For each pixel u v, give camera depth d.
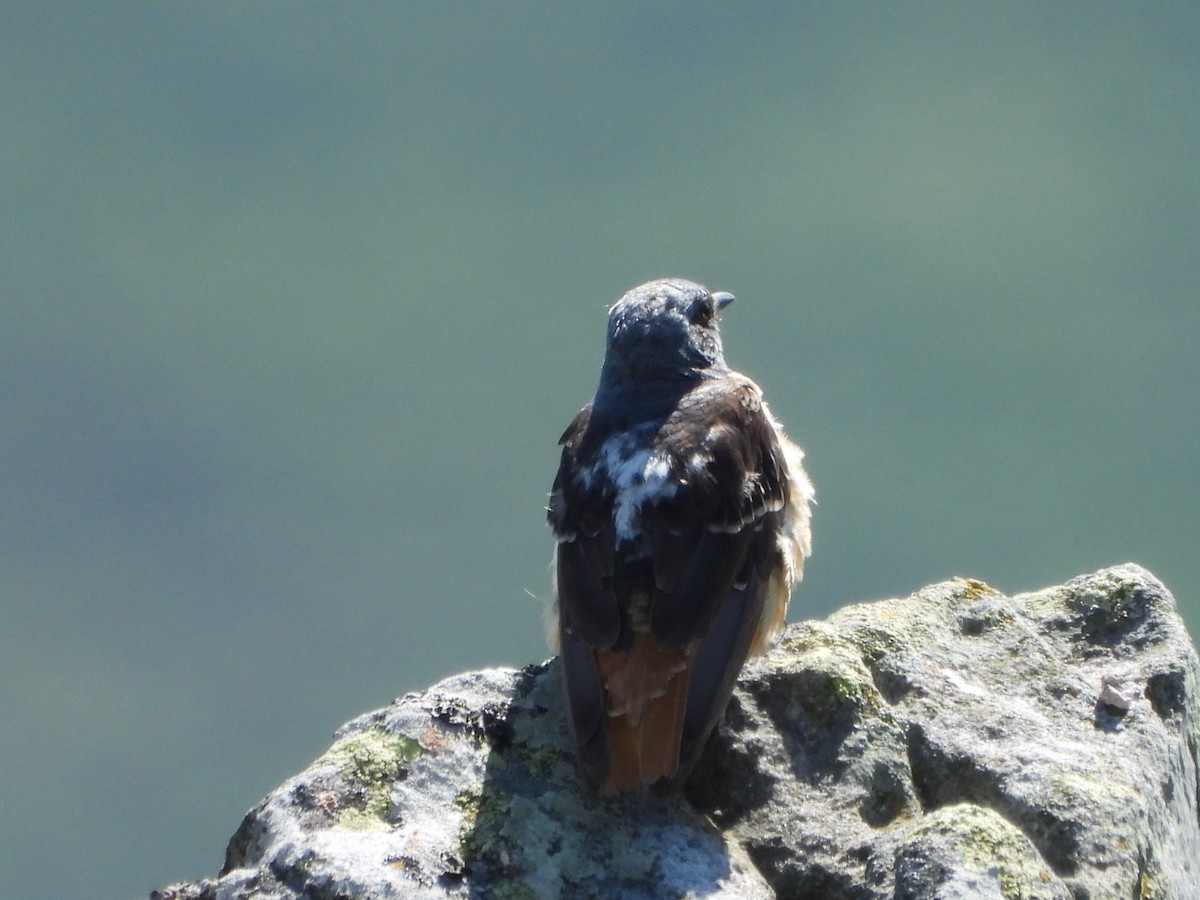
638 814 10.80
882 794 11.27
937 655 12.53
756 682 11.99
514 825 10.50
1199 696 12.83
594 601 11.61
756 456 12.77
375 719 11.41
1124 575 13.29
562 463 13.08
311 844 9.98
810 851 10.88
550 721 11.45
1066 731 11.66
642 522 11.91
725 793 11.41
